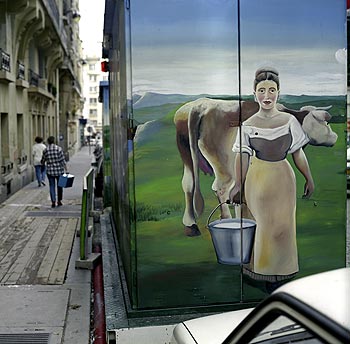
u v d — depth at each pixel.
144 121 4.56
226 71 4.61
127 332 4.38
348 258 6.92
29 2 15.86
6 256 8.00
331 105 4.73
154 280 4.66
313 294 1.85
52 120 28.47
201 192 4.65
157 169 4.59
